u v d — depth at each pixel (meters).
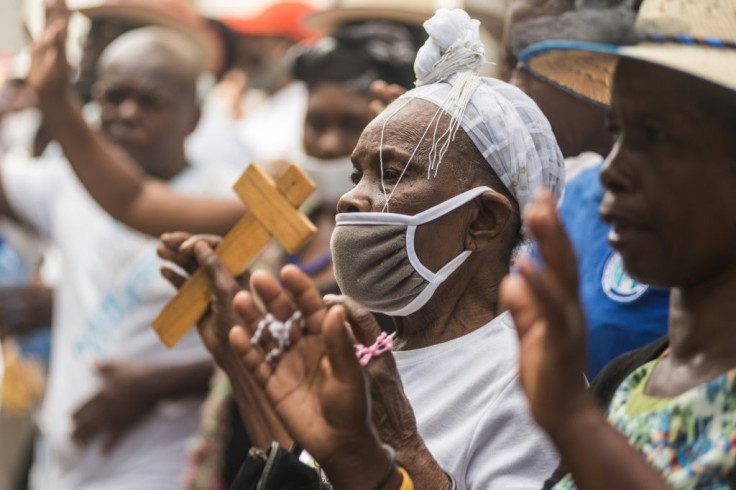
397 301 2.85
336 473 2.30
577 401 1.86
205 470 4.82
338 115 5.34
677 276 2.22
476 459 2.68
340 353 2.21
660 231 2.21
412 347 2.92
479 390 2.74
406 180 2.83
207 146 6.96
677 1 2.27
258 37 8.59
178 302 3.20
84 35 7.41
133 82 5.82
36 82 4.85
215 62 8.48
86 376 5.67
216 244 3.25
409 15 6.02
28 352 6.68
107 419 5.50
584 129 3.43
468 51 2.90
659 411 2.23
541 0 3.27
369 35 5.53
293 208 3.12
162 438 5.52
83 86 7.26
